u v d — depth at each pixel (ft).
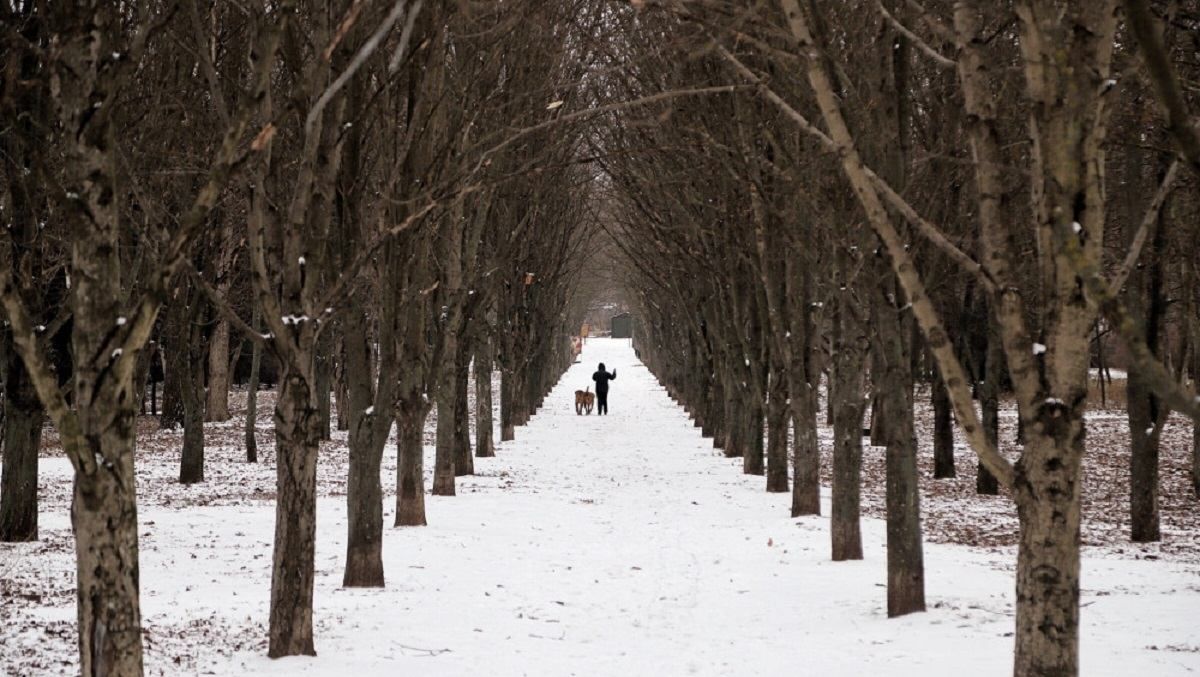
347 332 67.62
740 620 59.93
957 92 59.36
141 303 31.37
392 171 61.36
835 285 63.26
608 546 86.74
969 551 83.71
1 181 62.90
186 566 72.38
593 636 56.03
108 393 31.50
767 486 126.21
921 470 155.22
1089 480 138.51
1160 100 20.17
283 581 49.16
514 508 108.58
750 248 106.11
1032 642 30.19
